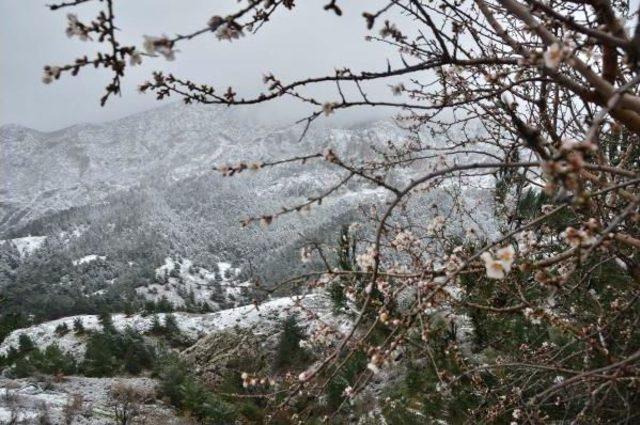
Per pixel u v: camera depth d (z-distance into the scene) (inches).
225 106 92.4
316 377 98.3
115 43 67.0
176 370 965.2
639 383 126.3
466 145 147.9
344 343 84.8
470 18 113.0
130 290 4576.8
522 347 196.5
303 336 608.7
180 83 90.7
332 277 121.3
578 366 187.8
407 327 85.7
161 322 1854.1
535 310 113.2
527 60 75.6
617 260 182.4
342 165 80.4
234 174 84.3
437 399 243.0
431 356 118.3
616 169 66.2
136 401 868.6
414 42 115.0
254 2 71.2
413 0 83.0
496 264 73.2
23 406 796.0
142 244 7475.4
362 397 370.9
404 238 127.8
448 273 100.4
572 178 52.3
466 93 115.4
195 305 2817.4
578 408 182.1
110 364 1267.2
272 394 109.1
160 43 67.8
